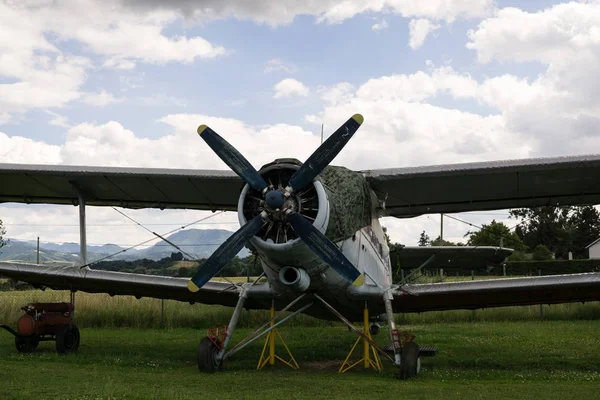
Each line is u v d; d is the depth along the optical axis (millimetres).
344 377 7148
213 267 7293
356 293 8211
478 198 9789
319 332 13820
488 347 10547
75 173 9359
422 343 11219
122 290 10148
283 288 8023
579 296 8672
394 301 9094
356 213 8039
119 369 7445
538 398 5738
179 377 6883
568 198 9719
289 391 6012
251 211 7625
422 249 12867
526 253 52875
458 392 6051
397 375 7203
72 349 9297
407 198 9773
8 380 6277
